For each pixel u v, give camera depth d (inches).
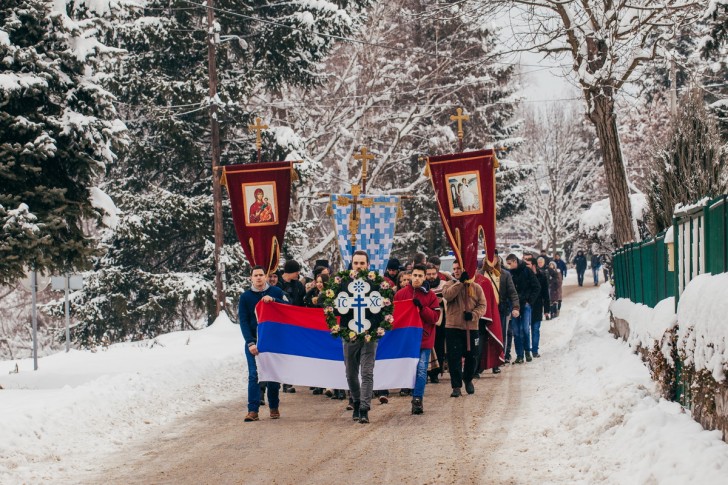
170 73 1530.5
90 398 522.0
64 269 727.7
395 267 714.8
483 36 1631.4
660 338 461.4
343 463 383.9
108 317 1488.7
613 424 390.6
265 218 796.6
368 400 490.6
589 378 561.3
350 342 498.3
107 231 1470.2
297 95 1843.0
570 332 1066.1
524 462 369.4
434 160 748.0
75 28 711.7
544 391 574.6
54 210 684.7
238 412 545.6
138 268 1489.9
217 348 939.3
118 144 733.3
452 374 587.5
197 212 1424.7
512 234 3218.5
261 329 519.2
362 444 426.6
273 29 1471.5
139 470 380.5
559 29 909.2
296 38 1475.1
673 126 716.0
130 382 593.3
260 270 527.2
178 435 465.1
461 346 587.8
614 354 631.8
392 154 1742.1
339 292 492.4
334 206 738.8
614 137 934.4
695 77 885.2
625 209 939.3
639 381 484.1
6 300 2054.6
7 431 426.3
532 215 2829.7
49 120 699.4
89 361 839.1
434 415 511.2
